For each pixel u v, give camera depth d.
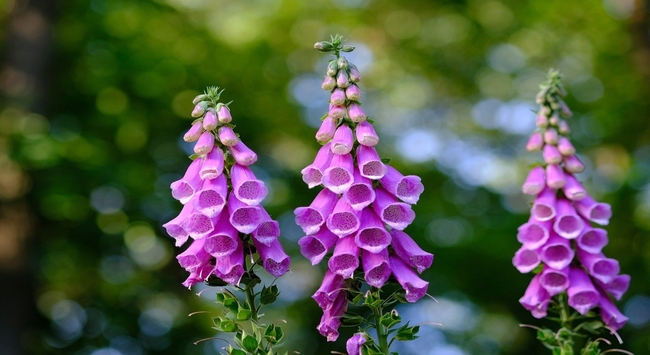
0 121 15.73
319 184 3.98
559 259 4.85
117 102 20.27
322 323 3.97
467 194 23.36
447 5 24.22
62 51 19.67
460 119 25.91
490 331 22.00
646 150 21.89
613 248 19.86
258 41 23.72
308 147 23.78
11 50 16.50
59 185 16.44
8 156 15.36
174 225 3.98
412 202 3.95
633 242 19.92
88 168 17.06
